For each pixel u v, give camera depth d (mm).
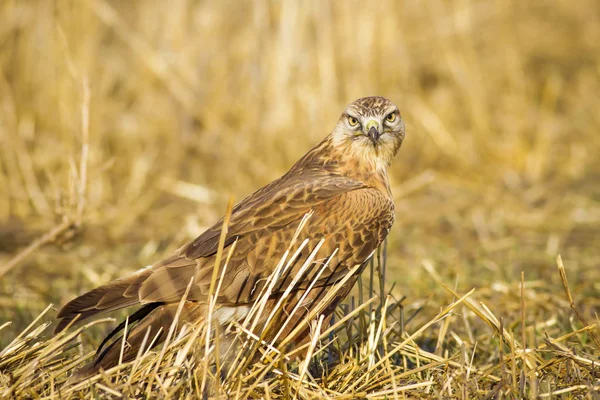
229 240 10703
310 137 23594
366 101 12594
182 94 24625
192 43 24828
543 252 18094
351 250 11219
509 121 26828
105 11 24016
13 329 14031
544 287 15211
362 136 12289
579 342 12148
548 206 21656
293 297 10914
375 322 11586
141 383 9625
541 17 38000
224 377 10375
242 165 23953
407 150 24938
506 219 20656
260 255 10766
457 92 26859
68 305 10094
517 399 9797
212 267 10516
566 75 32688
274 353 10758
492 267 16859
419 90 26125
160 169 23844
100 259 18062
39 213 20734
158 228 20359
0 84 22781
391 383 10492
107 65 25609
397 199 22391
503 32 29109
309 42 23984
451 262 17266
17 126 23109
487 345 12453
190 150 24641
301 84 23891
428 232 19984
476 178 24062
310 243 11008
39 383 9906
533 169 24500
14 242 18969
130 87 25891
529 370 10570
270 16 24125
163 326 10344
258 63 24312
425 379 10625
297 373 11062
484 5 29297
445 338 12422
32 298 15688
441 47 26656
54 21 23250
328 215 11156
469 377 10492
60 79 22781
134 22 27844
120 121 24734
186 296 9984
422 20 27062
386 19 24719
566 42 35875
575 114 28578
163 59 24703
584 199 21906
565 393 10016
